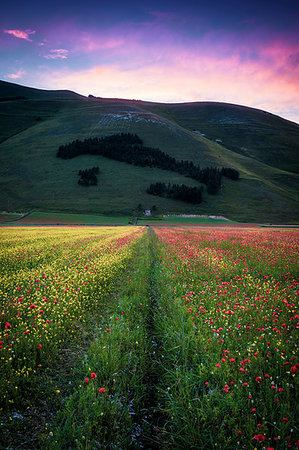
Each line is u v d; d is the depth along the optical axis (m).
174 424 3.08
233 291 7.68
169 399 3.44
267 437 2.75
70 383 3.83
